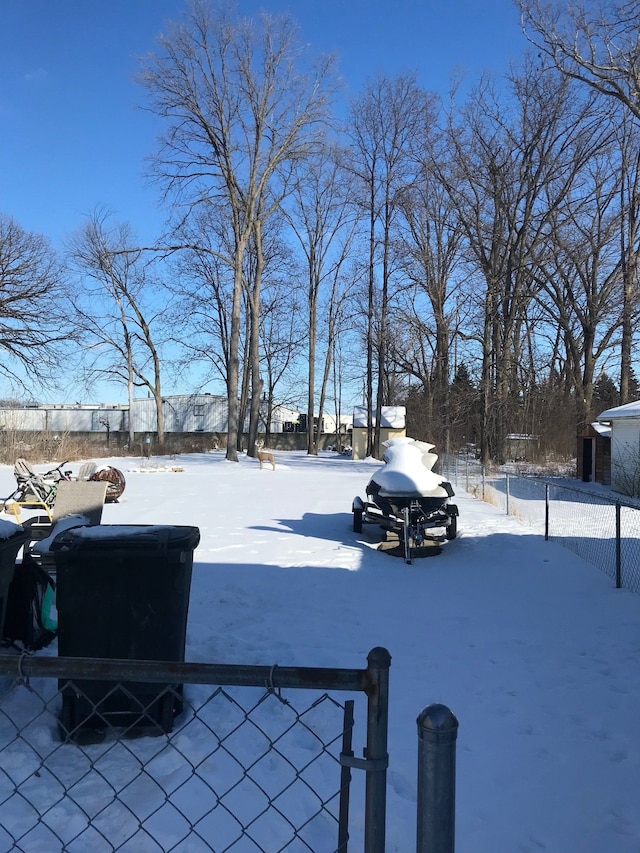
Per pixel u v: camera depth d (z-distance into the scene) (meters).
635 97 21.41
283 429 87.00
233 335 37.22
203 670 2.13
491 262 33.66
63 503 9.05
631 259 34.50
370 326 42.69
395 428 43.69
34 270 35.56
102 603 3.98
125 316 55.00
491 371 33.84
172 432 73.94
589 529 12.46
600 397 52.44
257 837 2.99
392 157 42.00
